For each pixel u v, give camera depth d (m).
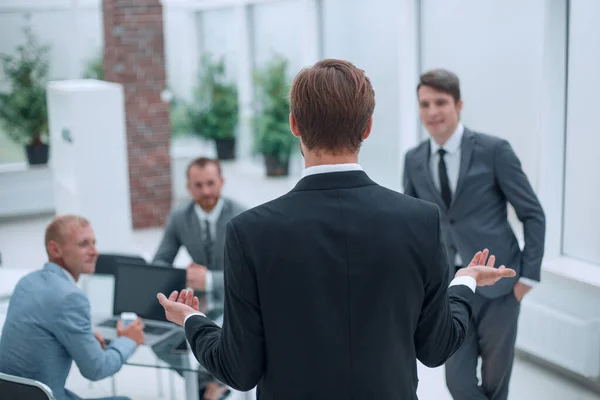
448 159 3.09
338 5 7.22
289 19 9.35
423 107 3.05
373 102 1.46
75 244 2.86
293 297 1.40
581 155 4.29
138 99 8.25
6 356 2.75
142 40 8.16
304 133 1.45
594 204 4.22
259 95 10.23
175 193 10.54
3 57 9.49
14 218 9.39
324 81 1.42
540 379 4.21
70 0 9.70
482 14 5.07
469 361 3.04
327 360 1.41
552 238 4.45
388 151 6.57
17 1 9.44
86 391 4.22
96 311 3.58
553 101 4.36
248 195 9.62
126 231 6.94
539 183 4.46
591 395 3.97
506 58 4.86
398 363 1.45
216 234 4.01
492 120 5.07
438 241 1.45
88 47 9.96
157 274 3.45
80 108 6.64
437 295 1.47
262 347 1.45
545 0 4.27
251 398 3.41
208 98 11.22
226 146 11.15
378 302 1.41
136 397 4.12
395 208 1.44
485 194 3.02
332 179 1.45
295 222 1.41
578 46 4.23
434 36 5.65
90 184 6.75
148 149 8.38
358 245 1.41
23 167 9.47
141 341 3.01
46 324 2.73
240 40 10.39
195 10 11.38
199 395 3.65
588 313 4.06
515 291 3.01
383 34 6.48
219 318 3.23
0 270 4.56
